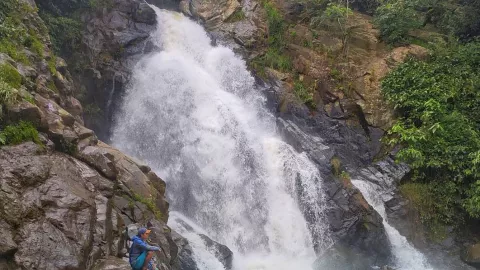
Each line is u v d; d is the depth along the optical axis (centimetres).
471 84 1955
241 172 1719
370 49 2225
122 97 1822
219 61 2103
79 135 1161
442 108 1888
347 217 1620
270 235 1620
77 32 1842
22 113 978
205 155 1717
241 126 1862
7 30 1253
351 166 1903
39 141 992
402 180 1828
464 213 1780
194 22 2322
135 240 927
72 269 819
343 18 2252
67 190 940
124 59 1912
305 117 2014
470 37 2283
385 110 2002
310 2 2367
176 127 1795
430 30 2391
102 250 930
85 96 1783
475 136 1800
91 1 1952
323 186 1695
